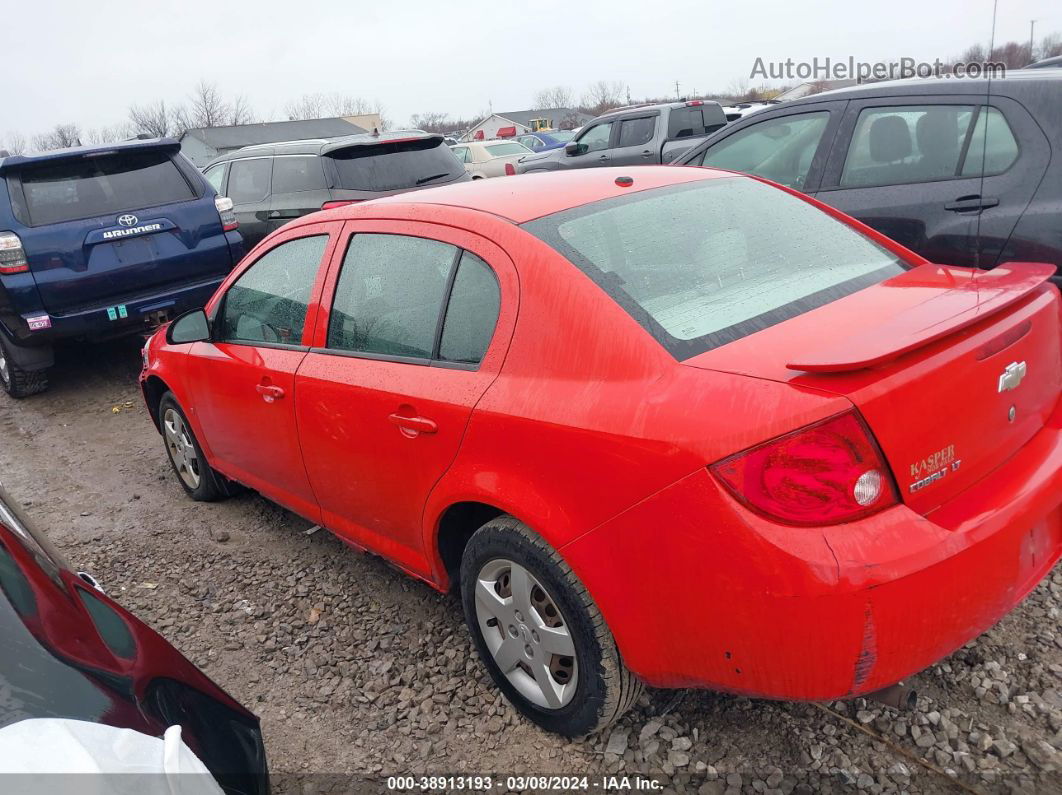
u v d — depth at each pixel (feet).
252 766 5.67
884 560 6.22
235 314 12.82
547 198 9.38
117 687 5.01
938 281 8.42
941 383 6.72
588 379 7.54
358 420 9.92
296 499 12.29
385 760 8.83
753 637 6.54
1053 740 7.98
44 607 5.39
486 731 9.04
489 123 288.30
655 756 8.34
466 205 9.46
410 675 10.09
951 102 14.57
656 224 9.04
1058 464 7.59
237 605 12.12
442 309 9.18
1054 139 13.30
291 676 10.39
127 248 22.63
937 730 8.25
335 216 11.20
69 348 29.50
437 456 8.89
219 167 31.60
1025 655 9.07
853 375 6.47
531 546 8.05
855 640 6.27
